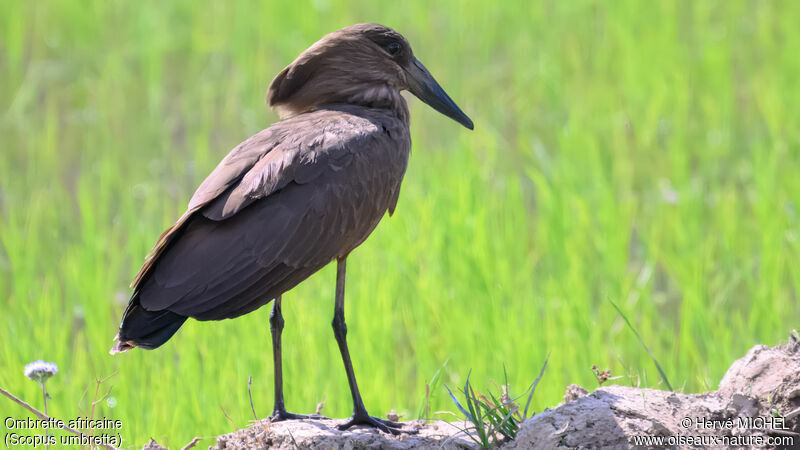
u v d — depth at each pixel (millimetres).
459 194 14117
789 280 13438
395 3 22969
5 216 16016
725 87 18469
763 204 14133
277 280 8258
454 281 12734
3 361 11289
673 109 18469
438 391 11109
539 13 22312
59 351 11352
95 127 19219
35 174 17328
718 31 21562
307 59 9656
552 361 11133
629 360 11641
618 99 18891
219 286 8000
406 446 8172
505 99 19656
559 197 14281
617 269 13367
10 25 21562
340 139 8648
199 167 17172
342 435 8258
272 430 8406
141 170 17688
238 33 21547
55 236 14734
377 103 9797
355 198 8562
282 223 8195
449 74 20500
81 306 13117
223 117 19609
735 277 12984
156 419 10203
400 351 12578
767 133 17672
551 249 13797
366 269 12820
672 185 16000
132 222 14555
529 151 16719
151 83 20062
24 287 12867
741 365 8406
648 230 14984
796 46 19859
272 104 9852
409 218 14047
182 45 22344
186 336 11352
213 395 10672
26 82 20672
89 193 15508
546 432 7691
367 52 9727
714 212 15227
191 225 8180
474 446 7965
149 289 8000
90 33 22547
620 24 21250
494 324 11812
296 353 11211
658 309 13531
